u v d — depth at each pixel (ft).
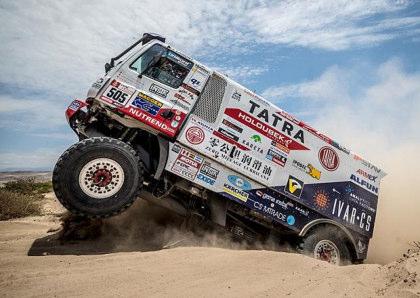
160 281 11.12
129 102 17.48
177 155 18.28
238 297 9.93
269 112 20.56
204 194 19.15
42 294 9.86
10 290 10.12
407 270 10.97
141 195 18.70
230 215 20.51
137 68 18.28
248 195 19.57
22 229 22.18
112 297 9.73
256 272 12.18
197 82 19.16
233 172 19.35
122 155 16.49
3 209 27.71
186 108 18.69
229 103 19.62
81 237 18.51
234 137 19.40
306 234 20.86
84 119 19.02
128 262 13.33
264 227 21.88
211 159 18.86
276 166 20.24
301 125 21.35
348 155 22.54
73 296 9.76
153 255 14.35
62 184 15.65
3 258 13.97
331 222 21.26
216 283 11.06
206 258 13.88
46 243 17.78
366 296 10.13
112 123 19.06
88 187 16.05
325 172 21.57
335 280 11.38
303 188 20.77
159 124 17.76
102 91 17.31
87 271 12.10
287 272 12.26
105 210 16.26
